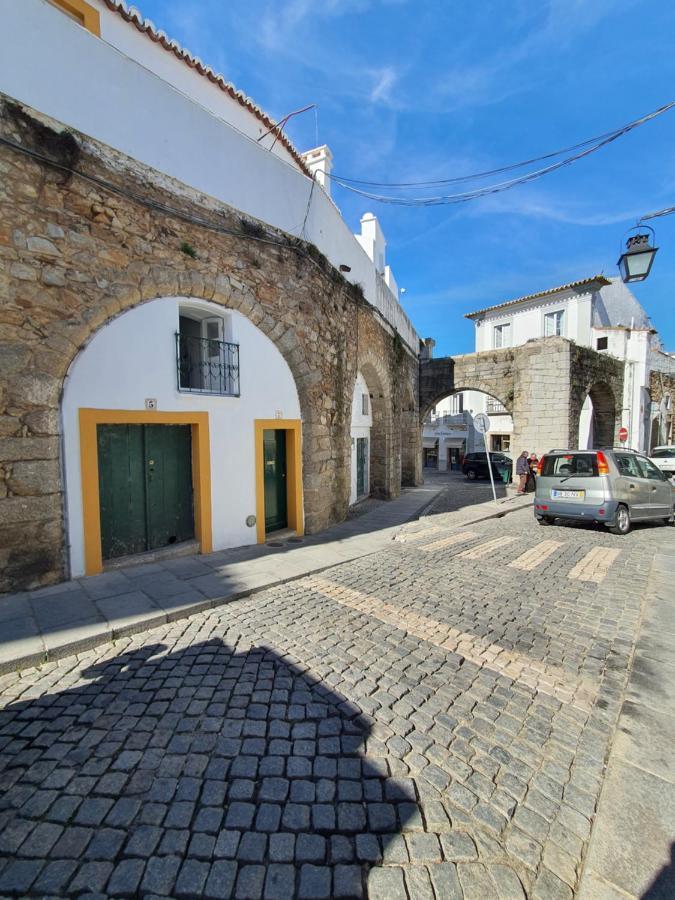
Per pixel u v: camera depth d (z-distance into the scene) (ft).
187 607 14.05
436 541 24.52
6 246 13.88
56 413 15.31
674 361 83.25
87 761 7.52
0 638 11.74
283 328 23.45
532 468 50.70
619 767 7.33
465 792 6.86
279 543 23.21
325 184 41.09
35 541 15.03
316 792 6.88
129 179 16.89
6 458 14.24
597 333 70.44
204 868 5.64
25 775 7.18
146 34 24.57
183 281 18.66
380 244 56.85
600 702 9.25
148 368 17.93
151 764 7.47
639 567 19.17
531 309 77.51
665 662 10.87
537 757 7.65
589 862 5.65
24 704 9.23
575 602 14.99
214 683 10.05
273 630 12.89
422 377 62.54
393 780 7.13
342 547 22.67
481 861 5.72
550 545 23.53
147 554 18.67
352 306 32.12
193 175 19.13
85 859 5.74
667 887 5.30
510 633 12.62
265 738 8.14
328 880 5.48
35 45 14.29
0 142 13.61
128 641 12.23
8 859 5.72
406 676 10.31
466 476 80.18
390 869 5.63
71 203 15.26
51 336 14.93
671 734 8.16
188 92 27.48
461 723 8.58
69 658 11.31
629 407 66.95
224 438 21.02
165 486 19.65
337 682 10.07
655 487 28.55
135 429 18.52
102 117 16.05
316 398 26.03
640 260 22.40
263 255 22.34
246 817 6.40
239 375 21.49
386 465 44.01
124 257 16.75
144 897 5.27
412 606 14.75
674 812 6.41
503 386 55.42
